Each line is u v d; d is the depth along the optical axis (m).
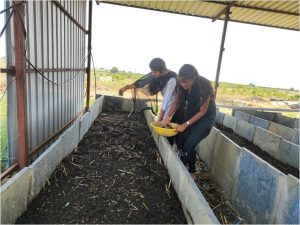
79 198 2.87
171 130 3.50
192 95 3.35
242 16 7.82
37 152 3.71
